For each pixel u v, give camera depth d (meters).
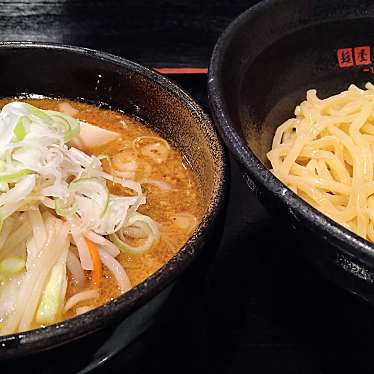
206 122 0.28
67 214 0.26
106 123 0.33
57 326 0.19
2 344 0.19
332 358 0.27
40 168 0.26
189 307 0.24
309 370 0.26
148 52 0.42
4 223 0.25
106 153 0.32
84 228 0.26
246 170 0.25
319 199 0.30
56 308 0.24
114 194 0.29
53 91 0.34
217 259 0.30
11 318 0.24
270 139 0.33
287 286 0.29
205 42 0.43
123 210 0.27
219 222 0.24
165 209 0.29
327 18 0.33
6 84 0.33
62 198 0.26
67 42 0.43
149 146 0.32
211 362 0.26
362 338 0.27
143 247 0.27
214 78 0.28
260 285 0.29
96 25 0.44
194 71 0.38
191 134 0.30
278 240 0.31
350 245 0.22
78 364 0.21
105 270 0.26
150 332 0.22
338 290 0.28
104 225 0.26
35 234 0.25
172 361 0.25
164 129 0.32
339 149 0.32
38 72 0.33
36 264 0.25
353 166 0.31
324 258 0.24
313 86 0.35
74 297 0.25
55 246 0.25
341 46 0.34
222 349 0.27
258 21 0.31
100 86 0.33
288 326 0.28
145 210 0.29
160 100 0.31
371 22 0.34
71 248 0.26
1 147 0.26
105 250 0.26
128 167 0.31
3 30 0.43
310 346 0.27
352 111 0.33
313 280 0.29
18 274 0.25
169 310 0.22
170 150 0.32
